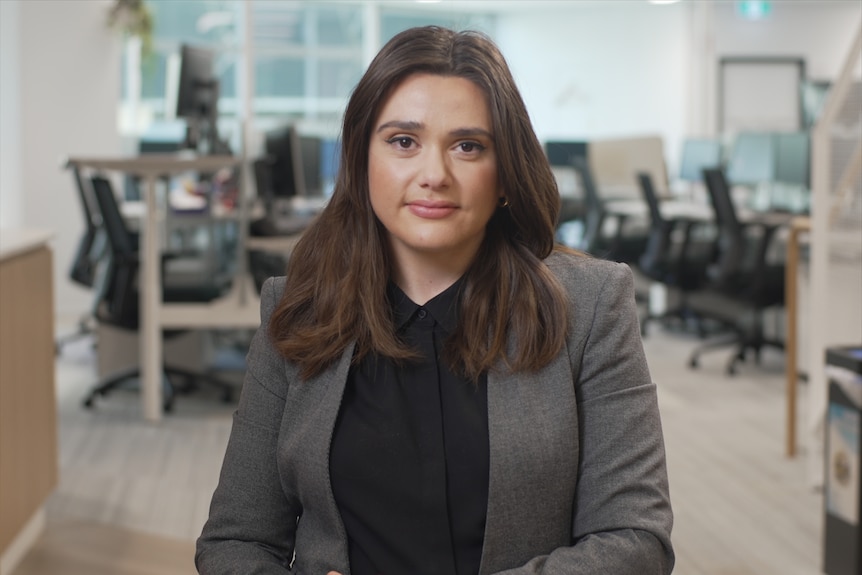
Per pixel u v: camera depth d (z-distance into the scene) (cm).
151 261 480
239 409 133
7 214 758
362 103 122
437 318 126
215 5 977
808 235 448
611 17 1072
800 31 1044
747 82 1046
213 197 616
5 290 294
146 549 329
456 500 120
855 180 368
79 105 823
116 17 816
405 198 120
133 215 603
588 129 1091
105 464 422
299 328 129
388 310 126
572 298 127
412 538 121
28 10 807
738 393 559
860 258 367
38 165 819
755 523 355
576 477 123
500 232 129
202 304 490
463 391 123
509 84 121
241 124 486
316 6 1069
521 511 119
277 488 131
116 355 555
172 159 466
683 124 1054
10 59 775
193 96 586
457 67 120
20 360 307
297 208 657
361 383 125
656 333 761
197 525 351
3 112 755
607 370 125
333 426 122
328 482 121
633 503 121
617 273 129
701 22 1035
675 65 1053
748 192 798
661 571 120
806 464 426
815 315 386
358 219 127
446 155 120
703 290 664
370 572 122
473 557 121
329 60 1081
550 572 115
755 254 616
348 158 126
